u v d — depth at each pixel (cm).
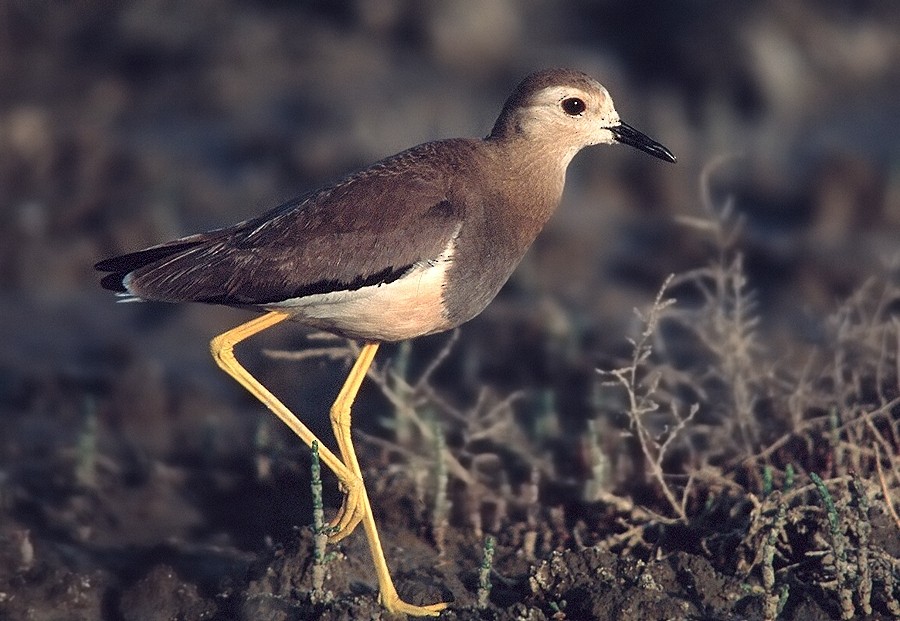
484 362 1527
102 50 2461
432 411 1229
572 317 1617
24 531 1159
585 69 2366
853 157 1956
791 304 1634
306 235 1030
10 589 1039
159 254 1070
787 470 1008
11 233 1869
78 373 1545
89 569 1110
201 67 2383
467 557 1077
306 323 1064
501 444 1261
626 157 2069
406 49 2442
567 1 2570
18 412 1460
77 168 2048
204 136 2188
